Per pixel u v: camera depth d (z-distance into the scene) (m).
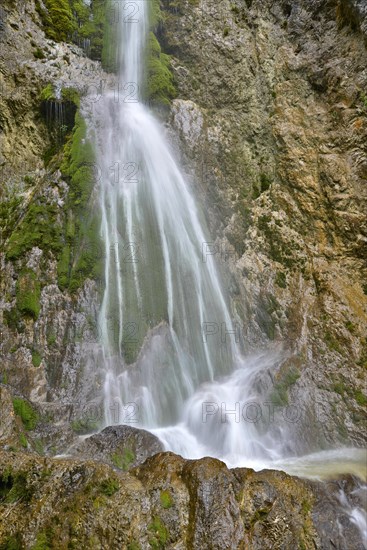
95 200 8.80
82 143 9.19
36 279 7.94
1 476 4.87
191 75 11.94
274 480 5.16
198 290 9.23
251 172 11.10
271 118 11.41
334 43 11.17
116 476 4.95
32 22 10.80
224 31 12.21
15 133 9.97
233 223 10.46
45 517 4.62
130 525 4.59
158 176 9.91
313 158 10.80
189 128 11.00
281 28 12.02
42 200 8.65
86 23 11.62
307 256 10.20
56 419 6.60
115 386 7.45
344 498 5.47
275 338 9.32
